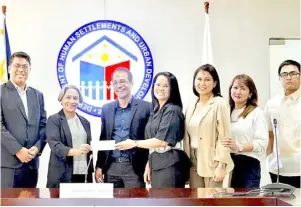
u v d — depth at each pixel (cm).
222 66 384
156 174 291
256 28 385
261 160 346
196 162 291
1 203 178
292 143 321
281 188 199
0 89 321
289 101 326
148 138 301
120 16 381
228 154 286
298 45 385
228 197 180
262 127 312
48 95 377
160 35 381
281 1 386
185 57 381
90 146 317
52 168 317
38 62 377
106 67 379
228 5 385
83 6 380
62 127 321
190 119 294
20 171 318
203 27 381
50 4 379
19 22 377
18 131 317
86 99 378
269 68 385
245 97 314
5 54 345
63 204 178
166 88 296
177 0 382
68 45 379
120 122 317
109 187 195
